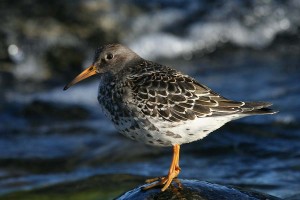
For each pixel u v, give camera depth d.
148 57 21.50
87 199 12.72
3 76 19.94
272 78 19.16
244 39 22.25
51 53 20.84
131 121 9.60
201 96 9.52
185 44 21.89
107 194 12.85
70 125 16.80
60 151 15.30
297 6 22.97
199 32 22.22
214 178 13.10
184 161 14.15
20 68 20.36
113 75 10.27
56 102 18.03
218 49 21.95
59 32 21.25
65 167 14.49
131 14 22.52
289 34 22.45
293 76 19.22
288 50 21.72
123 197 9.43
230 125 15.80
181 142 9.63
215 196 9.27
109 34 21.64
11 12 21.62
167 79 9.65
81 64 20.91
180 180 9.75
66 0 22.28
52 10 21.91
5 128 16.64
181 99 9.45
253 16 22.69
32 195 13.10
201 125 9.45
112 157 14.80
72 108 17.59
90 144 15.56
